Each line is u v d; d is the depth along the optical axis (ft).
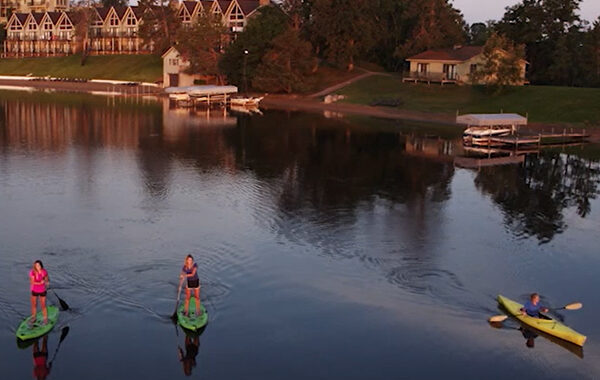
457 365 66.08
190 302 77.10
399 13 406.82
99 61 491.31
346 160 171.53
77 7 572.92
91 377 62.34
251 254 94.58
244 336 70.44
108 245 96.78
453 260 94.68
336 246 99.19
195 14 471.21
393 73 386.11
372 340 70.44
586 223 116.06
